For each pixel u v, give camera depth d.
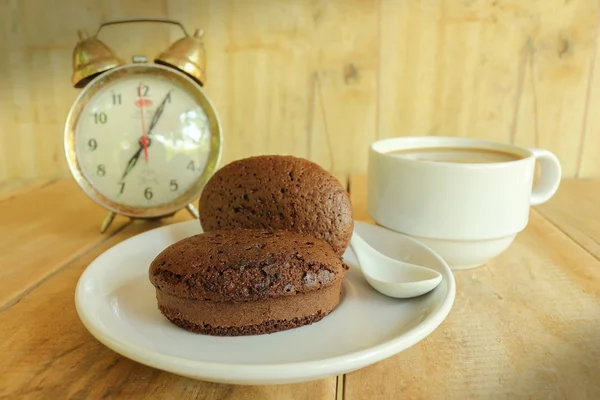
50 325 0.28
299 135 0.53
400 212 0.34
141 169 0.39
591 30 0.49
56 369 0.25
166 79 0.39
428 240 0.34
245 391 0.24
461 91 0.51
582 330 0.28
